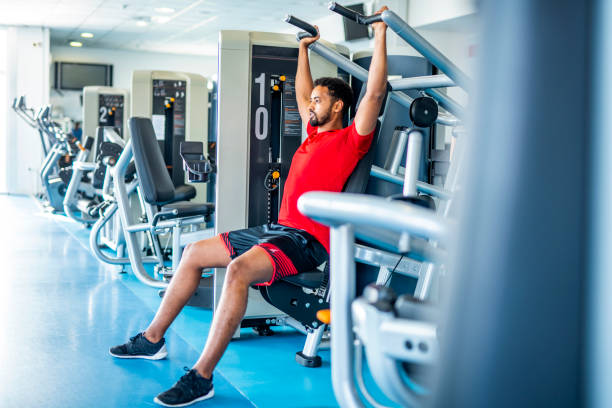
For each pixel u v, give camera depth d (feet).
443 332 1.52
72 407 7.23
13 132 43.21
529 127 1.39
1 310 11.84
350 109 11.45
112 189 15.92
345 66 8.84
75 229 24.58
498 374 1.43
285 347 10.04
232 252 8.13
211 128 20.11
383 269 8.32
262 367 8.94
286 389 8.02
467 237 1.46
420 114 6.46
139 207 17.49
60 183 27.96
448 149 11.90
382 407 3.25
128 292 13.79
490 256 1.42
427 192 8.82
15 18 40.19
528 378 1.43
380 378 2.68
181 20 39.40
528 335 1.42
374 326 2.62
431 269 7.30
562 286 1.42
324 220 2.72
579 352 1.43
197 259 8.48
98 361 8.96
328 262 8.14
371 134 8.01
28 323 10.98
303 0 32.73
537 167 1.39
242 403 7.48
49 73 46.65
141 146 11.87
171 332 10.71
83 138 24.44
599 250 1.41
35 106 43.39
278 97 10.69
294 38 10.66
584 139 1.40
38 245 20.20
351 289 2.80
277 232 8.00
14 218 27.86
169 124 18.85
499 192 1.42
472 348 1.45
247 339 10.48
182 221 12.83
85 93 24.27
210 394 7.53
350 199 2.54
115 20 39.93
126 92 24.61
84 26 42.42
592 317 1.43
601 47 1.39
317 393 7.89
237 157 10.30
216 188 10.24
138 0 34.14
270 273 7.55
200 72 54.24
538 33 1.38
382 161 11.94
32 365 8.72
